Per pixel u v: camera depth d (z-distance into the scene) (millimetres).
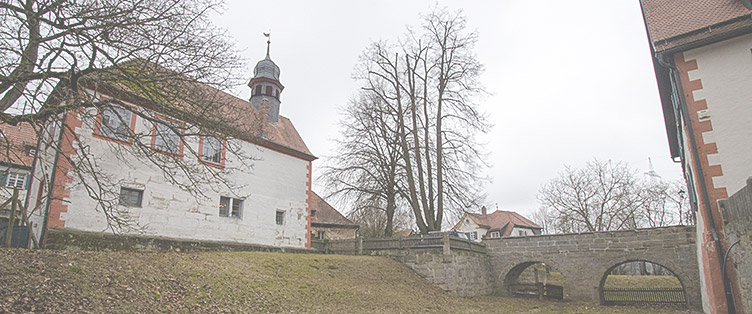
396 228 39062
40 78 9094
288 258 16047
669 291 19922
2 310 6676
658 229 20188
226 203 18609
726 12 11633
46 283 8125
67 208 13234
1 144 9992
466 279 20094
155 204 15711
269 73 27016
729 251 9273
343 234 38031
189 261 12555
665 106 15859
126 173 14992
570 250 22219
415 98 25703
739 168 10203
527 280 33094
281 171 21516
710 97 10914
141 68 10070
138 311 8312
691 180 13000
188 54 10438
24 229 12570
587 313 16609
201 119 10891
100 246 12969
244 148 19750
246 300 10852
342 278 15477
